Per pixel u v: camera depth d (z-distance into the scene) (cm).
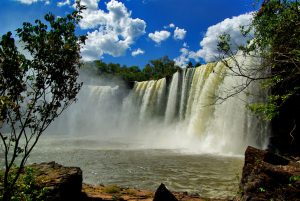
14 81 464
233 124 2725
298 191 697
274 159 856
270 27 578
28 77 481
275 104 763
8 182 582
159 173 1666
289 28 559
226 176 1559
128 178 1555
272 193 718
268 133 2380
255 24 604
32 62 478
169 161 2059
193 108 3409
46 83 488
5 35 454
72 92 509
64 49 480
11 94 467
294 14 551
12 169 664
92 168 1825
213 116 3006
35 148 2683
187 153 2478
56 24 482
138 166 1878
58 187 716
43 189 634
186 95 3734
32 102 490
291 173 745
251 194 730
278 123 2270
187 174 1625
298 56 547
